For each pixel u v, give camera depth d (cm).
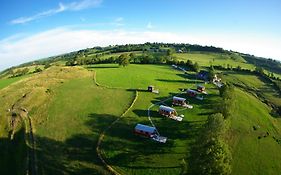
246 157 8594
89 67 19550
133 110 10744
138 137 8756
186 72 18638
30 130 9456
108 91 13112
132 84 14425
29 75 18538
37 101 11750
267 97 15688
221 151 6272
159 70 18850
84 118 10069
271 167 8300
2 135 9538
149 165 7481
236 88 16000
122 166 7444
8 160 8312
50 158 7881
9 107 11344
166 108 10319
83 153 8012
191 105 11681
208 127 7594
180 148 8256
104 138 8669
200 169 6206
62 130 9306
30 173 7369
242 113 11775
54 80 14975
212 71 16600
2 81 17212
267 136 10181
